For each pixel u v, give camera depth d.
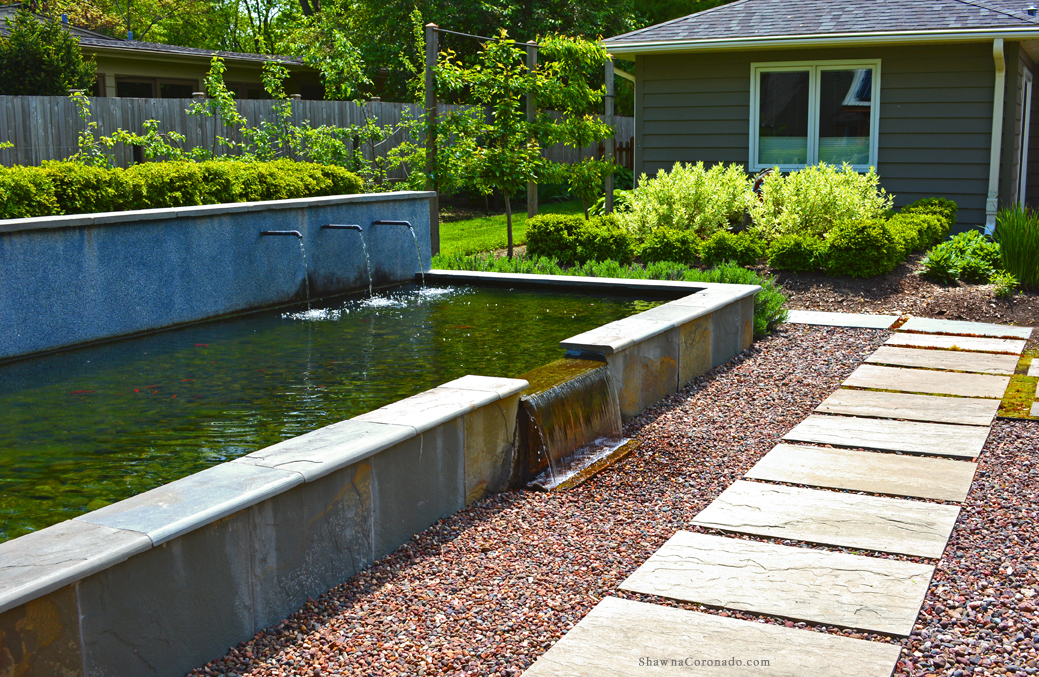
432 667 2.64
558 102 12.08
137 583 2.44
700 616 2.90
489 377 4.26
